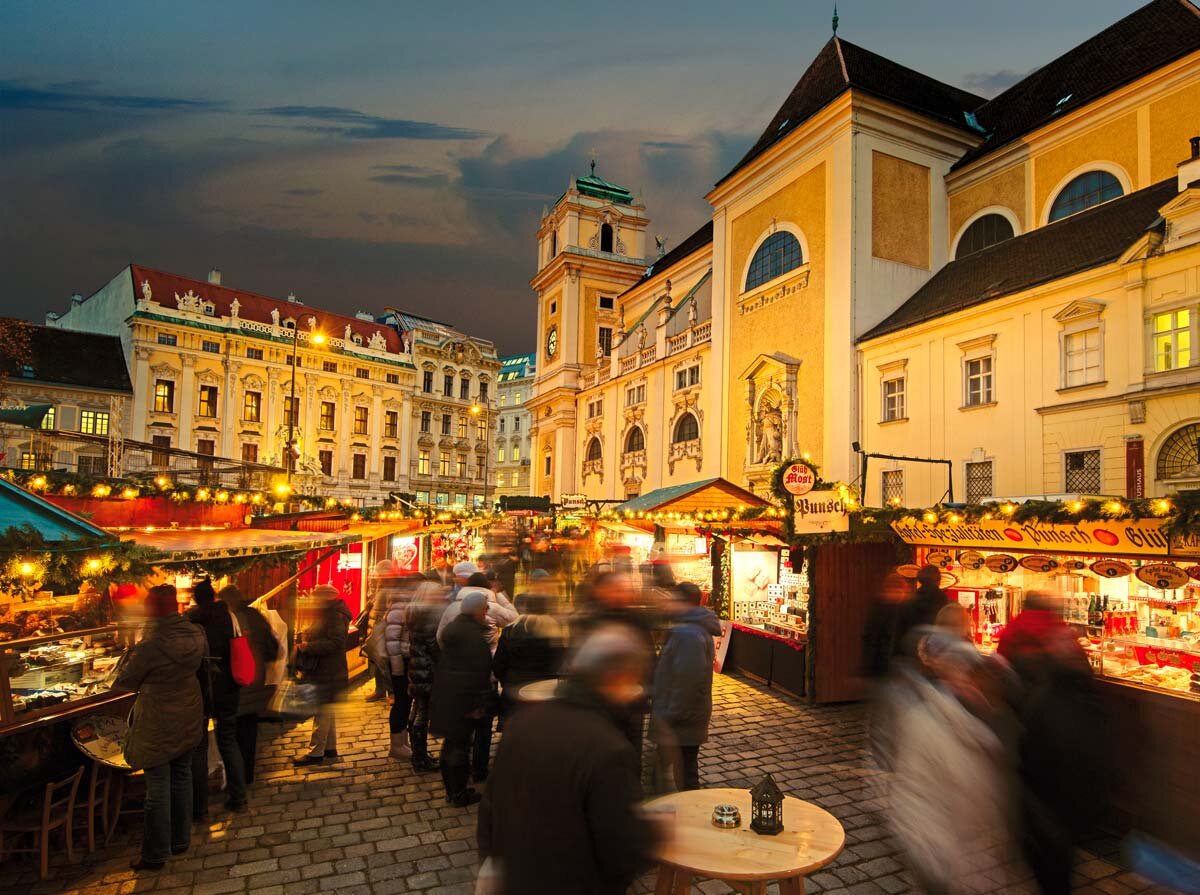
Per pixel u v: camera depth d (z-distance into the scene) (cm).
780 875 338
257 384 5184
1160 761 565
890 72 2714
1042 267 1805
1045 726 433
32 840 543
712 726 880
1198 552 600
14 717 527
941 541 893
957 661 429
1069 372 1642
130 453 4341
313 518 1101
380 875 514
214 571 763
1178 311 1439
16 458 1725
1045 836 427
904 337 2067
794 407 2458
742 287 2823
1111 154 1945
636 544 1819
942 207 2442
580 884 245
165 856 521
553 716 268
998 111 2594
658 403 3409
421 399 6188
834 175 2350
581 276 4519
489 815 278
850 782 692
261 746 791
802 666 1001
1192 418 1391
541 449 4744
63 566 475
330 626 759
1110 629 750
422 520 1283
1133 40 2148
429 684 716
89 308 5447
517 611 887
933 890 390
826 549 995
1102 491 1544
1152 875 510
